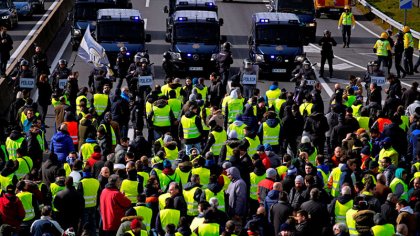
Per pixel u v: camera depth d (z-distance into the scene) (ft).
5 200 131.03
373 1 419.54
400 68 279.28
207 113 190.49
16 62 263.08
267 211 133.18
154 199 132.98
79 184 137.08
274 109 194.18
